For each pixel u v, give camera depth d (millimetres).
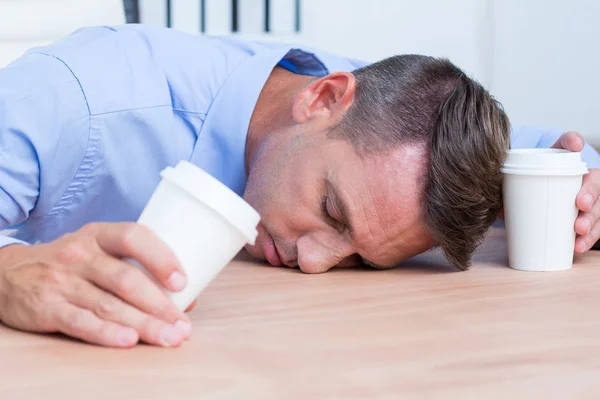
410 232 1187
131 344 781
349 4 3109
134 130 1378
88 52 1354
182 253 784
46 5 2051
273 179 1252
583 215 1298
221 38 1649
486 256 1445
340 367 729
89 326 788
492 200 1223
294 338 828
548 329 888
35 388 664
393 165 1147
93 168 1344
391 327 884
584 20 3354
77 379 688
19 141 1200
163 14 2717
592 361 766
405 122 1163
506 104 3496
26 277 834
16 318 849
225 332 850
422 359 760
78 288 808
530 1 3377
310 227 1223
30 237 1438
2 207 1193
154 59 1444
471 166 1145
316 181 1196
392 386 679
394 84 1206
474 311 974
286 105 1388
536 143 1749
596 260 1392
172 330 785
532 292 1103
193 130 1466
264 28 2949
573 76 3432
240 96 1442
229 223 783
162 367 725
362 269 1294
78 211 1396
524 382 699
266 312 946
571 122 3492
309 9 3018
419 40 3297
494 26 3359
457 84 1215
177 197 785
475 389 677
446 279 1200
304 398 646
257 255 1335
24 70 1255
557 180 1242
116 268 791
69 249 814
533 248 1273
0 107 1192
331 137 1201
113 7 2152
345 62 1815
